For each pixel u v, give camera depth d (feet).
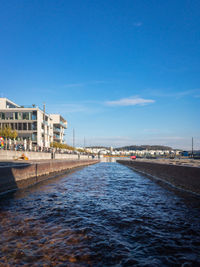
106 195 35.53
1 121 191.83
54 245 15.30
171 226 19.60
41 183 53.62
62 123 294.66
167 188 44.01
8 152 96.58
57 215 23.09
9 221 20.92
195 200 31.22
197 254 14.15
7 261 13.04
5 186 40.40
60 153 194.80
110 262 13.00
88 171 104.27
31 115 192.95
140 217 22.40
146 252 14.34
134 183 52.95
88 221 20.98
